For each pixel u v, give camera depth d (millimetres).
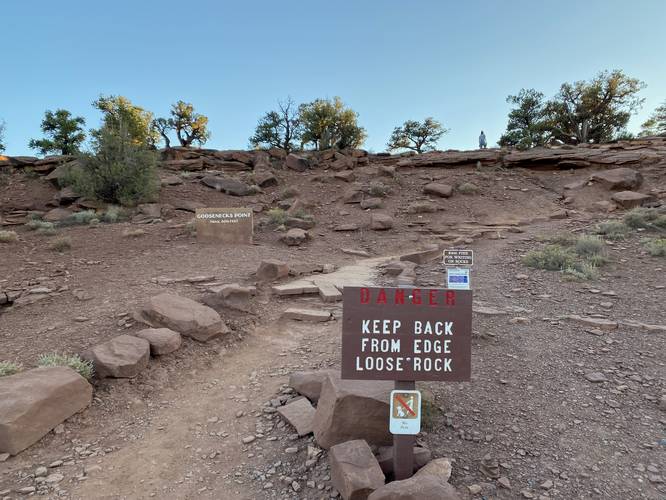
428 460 3605
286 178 27797
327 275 11180
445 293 3232
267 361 6574
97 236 15859
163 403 5367
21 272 11328
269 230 17469
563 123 43969
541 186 24094
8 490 3725
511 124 44438
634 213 15227
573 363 5477
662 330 6332
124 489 3812
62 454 4289
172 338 6336
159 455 4320
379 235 17281
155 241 15141
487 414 4402
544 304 7957
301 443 4266
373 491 3090
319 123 38781
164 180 24641
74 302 8828
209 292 9188
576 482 3396
